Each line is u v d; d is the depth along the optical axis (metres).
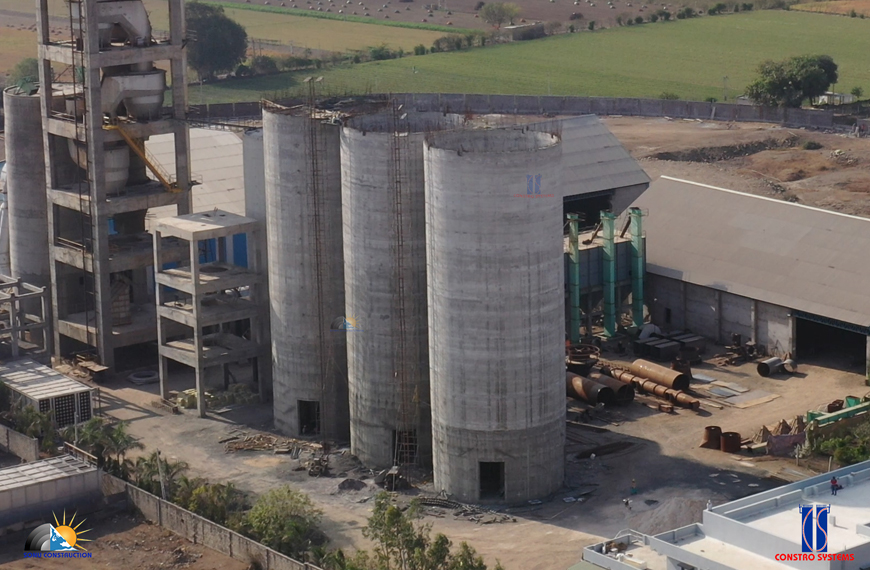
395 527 85.44
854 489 78.38
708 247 134.75
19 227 135.25
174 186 128.25
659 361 127.25
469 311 95.00
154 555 91.25
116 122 124.25
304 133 107.12
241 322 131.25
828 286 123.75
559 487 100.00
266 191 110.94
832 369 122.69
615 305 131.50
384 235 101.06
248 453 109.69
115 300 127.00
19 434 108.19
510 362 95.69
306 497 95.38
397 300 102.06
